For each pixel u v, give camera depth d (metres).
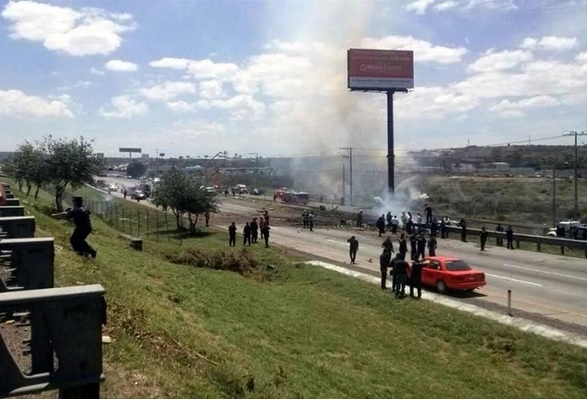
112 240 26.94
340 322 18.61
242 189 115.62
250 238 38.91
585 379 13.79
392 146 68.12
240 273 29.17
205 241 40.72
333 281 25.56
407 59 68.44
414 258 24.91
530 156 163.62
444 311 19.23
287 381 10.49
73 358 4.25
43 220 20.28
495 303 20.66
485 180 114.06
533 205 75.88
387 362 14.67
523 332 16.64
